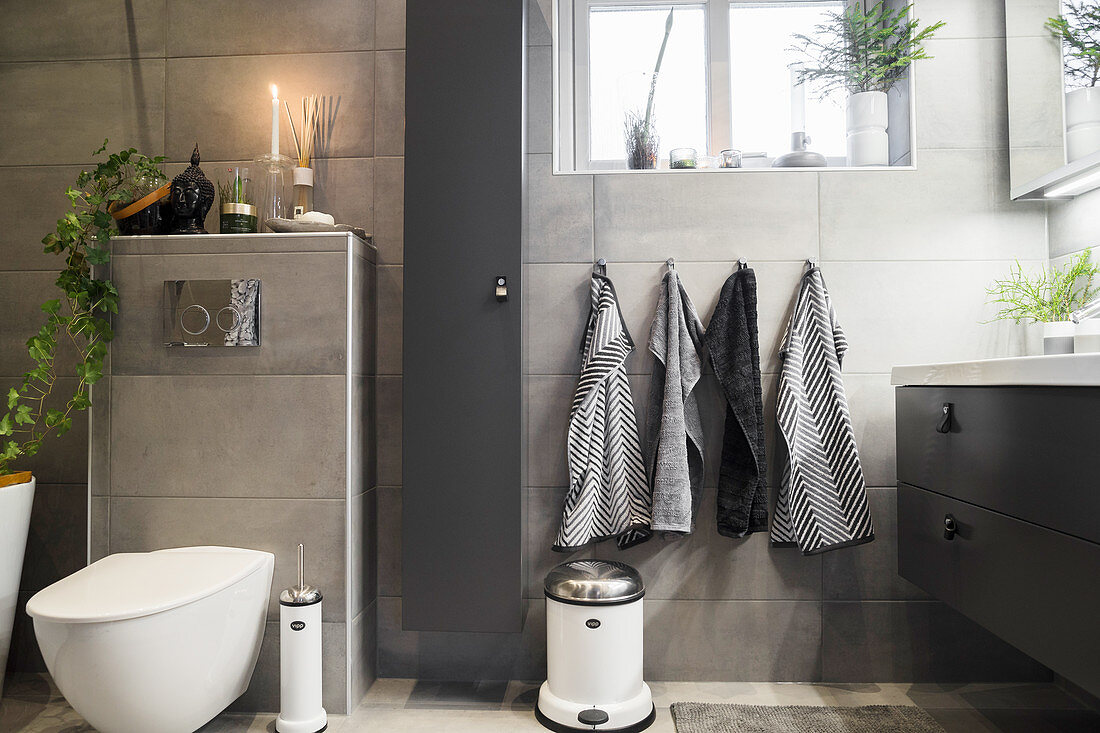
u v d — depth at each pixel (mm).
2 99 2045
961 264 1913
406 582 1727
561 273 1967
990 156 1919
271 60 2016
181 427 1744
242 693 1692
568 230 1968
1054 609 1113
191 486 1738
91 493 1753
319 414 1728
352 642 1740
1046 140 1721
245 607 1559
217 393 1739
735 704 1749
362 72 1999
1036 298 1785
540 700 1689
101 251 1725
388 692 1849
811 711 1697
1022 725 1615
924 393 1579
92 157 2027
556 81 1996
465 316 1728
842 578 1893
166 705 1390
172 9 2033
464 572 1715
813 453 1812
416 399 1732
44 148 2033
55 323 1723
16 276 2023
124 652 1315
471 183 1730
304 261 1730
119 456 1751
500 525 1711
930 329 1912
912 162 1933
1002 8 1934
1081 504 1048
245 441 1735
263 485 1730
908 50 1964
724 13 2182
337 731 1628
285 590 1716
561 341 1958
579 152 2186
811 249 1935
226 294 1725
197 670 1424
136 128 2029
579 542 1835
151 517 1745
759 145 2186
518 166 1725
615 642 1620
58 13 2045
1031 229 1907
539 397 1955
